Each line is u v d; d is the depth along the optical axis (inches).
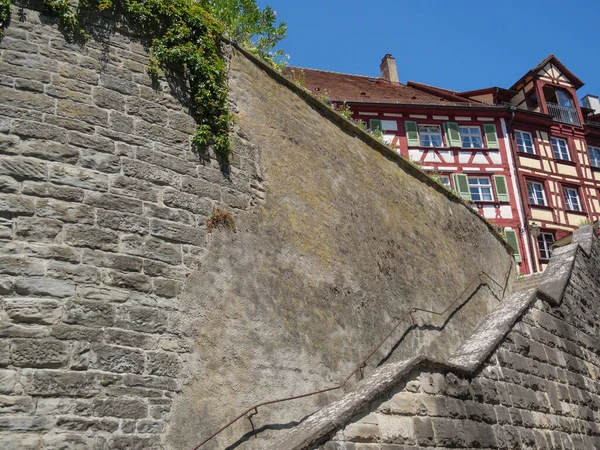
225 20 422.6
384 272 454.0
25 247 266.7
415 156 1135.0
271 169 387.9
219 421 293.3
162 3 351.6
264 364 325.7
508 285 673.0
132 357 274.4
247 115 388.8
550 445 375.6
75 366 258.4
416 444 284.4
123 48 330.3
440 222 563.5
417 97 1208.2
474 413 324.5
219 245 330.0
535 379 391.9
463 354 363.3
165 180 318.0
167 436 272.4
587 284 557.9
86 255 278.7
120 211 295.9
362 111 1128.2
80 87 307.3
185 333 296.4
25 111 287.6
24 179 276.8
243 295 331.0
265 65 417.7
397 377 289.6
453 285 540.1
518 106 1346.0
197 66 352.5
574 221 1221.7
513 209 1161.4
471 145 1184.2
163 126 329.4
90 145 299.3
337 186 443.5
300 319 359.6
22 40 299.7
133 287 287.0
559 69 1370.6
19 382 245.4
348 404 271.6
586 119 1400.1
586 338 488.4
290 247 376.2
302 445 243.0
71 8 319.0
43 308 260.4
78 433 249.3
